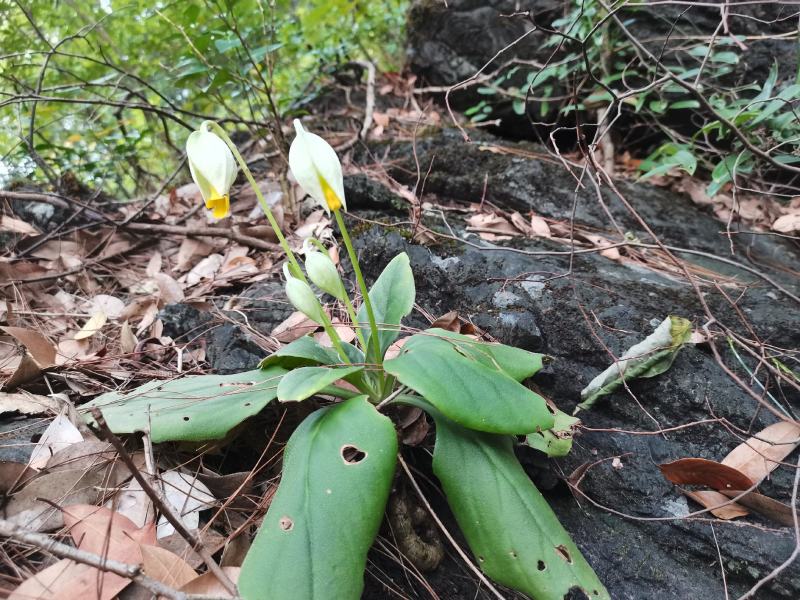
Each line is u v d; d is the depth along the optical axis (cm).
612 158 62
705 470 28
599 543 29
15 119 66
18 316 43
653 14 59
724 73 54
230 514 27
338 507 22
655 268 44
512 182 54
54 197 52
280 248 51
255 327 41
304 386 24
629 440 32
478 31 71
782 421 30
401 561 27
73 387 34
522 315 35
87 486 27
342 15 80
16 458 28
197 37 50
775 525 28
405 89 79
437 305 41
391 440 23
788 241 49
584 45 35
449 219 50
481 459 25
